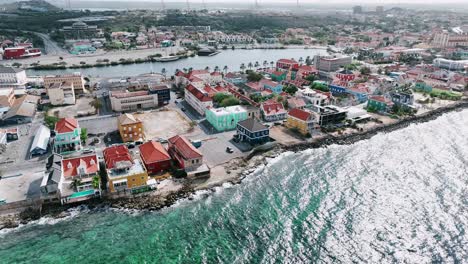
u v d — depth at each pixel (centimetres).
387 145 15362
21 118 17250
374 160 13888
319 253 8912
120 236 9569
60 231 9731
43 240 9369
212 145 14850
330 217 10300
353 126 17362
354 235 9519
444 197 11144
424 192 11456
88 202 10819
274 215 10456
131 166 11806
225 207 10862
